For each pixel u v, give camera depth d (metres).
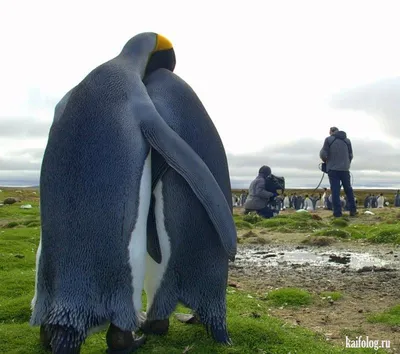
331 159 15.73
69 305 3.38
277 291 6.35
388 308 5.88
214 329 4.07
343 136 15.82
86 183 3.43
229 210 3.75
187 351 4.05
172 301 3.89
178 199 3.79
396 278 7.48
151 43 4.21
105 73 3.71
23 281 6.24
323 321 5.41
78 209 3.43
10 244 9.02
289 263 8.86
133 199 3.48
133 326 3.51
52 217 3.49
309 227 13.80
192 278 3.92
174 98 3.96
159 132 3.55
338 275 7.77
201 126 3.98
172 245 3.82
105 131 3.49
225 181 4.06
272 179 16.97
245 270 8.25
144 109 3.61
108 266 3.43
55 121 3.78
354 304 6.09
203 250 3.90
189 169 3.59
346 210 26.67
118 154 3.46
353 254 9.77
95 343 4.30
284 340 4.43
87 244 3.42
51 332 3.46
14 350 4.18
